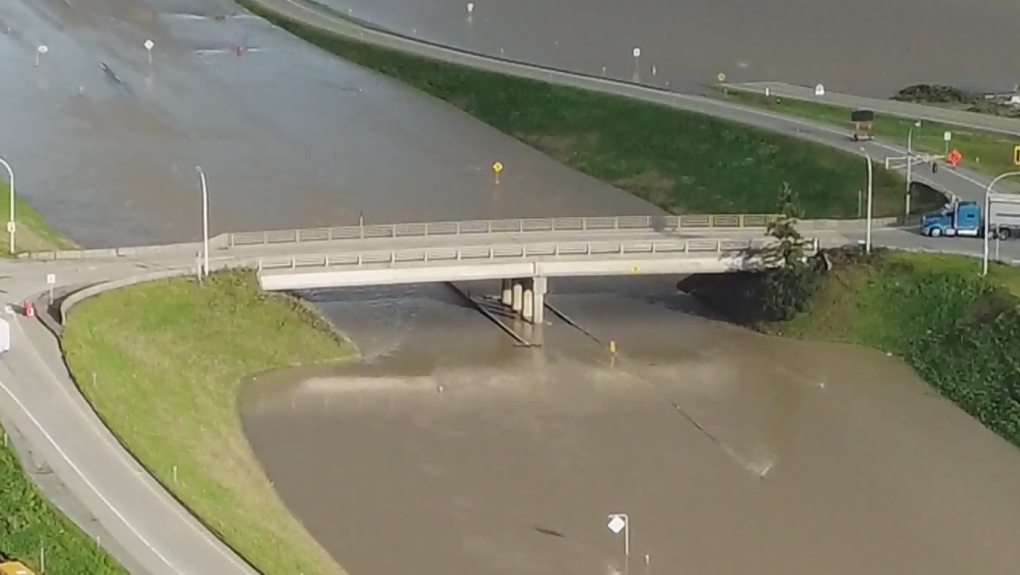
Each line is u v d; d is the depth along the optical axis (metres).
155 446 100.31
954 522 105.12
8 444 96.62
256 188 174.75
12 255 133.62
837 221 151.62
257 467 107.94
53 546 86.44
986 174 164.25
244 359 123.81
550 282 149.50
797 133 181.62
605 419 118.88
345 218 164.62
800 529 103.31
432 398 121.75
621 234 144.25
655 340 135.25
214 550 87.81
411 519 102.06
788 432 117.44
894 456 114.25
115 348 114.62
